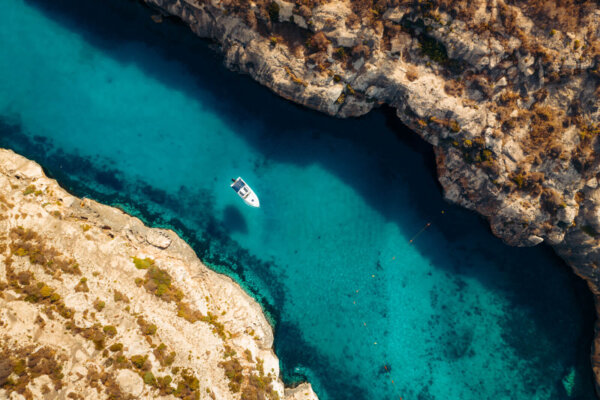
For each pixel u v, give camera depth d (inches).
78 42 1539.1
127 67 1555.1
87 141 1528.1
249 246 1567.4
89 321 1262.3
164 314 1342.3
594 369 1555.1
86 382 1194.6
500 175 1441.9
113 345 1245.7
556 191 1439.5
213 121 1582.2
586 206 1444.4
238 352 1395.2
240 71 1557.6
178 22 1545.3
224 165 1581.0
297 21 1384.1
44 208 1373.0
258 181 1588.3
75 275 1309.1
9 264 1269.7
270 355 1473.9
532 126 1430.9
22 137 1502.2
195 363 1306.6
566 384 1584.6
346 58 1430.9
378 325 1588.3
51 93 1524.4
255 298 1546.5
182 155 1566.2
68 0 1537.9
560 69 1384.1
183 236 1536.7
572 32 1365.7
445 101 1443.2
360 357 1572.3
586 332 1589.6
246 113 1589.6
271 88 1535.4
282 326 1552.7
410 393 1573.6
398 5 1370.6
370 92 1496.1
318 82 1453.0
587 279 1551.4
